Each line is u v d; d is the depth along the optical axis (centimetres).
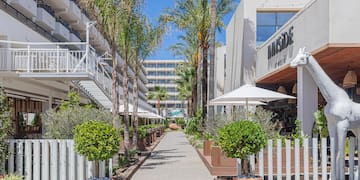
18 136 2075
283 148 1112
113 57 1541
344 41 1223
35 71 1656
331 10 1230
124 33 1678
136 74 2406
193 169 1380
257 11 2317
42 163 902
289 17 2305
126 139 1619
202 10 2722
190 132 3819
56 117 1180
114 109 1504
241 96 1370
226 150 874
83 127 871
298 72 1520
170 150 2312
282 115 2378
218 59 3631
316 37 1349
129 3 1567
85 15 4056
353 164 928
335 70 1764
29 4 2681
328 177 1023
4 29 1803
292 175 1023
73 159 914
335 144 916
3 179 782
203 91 2731
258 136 862
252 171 904
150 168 1416
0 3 2309
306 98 1466
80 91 2192
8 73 1593
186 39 3594
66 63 1661
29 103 2302
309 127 1448
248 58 2297
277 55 1838
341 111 898
